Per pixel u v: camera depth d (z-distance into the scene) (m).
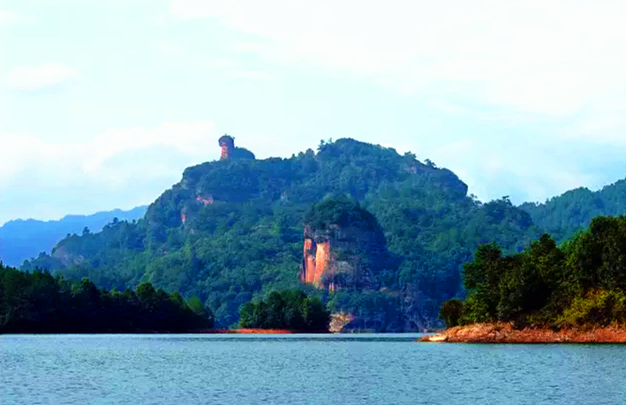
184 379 163.25
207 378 165.38
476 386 142.50
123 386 150.12
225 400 129.75
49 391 141.88
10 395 136.25
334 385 150.38
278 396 134.38
